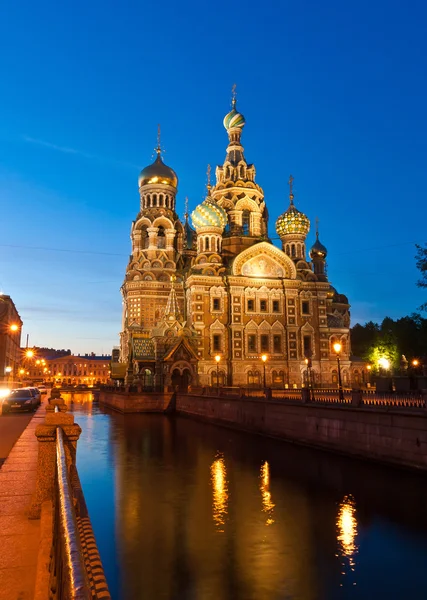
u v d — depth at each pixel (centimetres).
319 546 1727
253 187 9669
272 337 8250
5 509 1302
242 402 4772
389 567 1562
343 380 8575
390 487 2450
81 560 334
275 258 8525
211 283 8162
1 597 809
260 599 1364
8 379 9406
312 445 3609
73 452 1271
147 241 9812
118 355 10850
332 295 10631
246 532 1866
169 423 5506
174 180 10262
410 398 2788
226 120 10094
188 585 1440
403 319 9775
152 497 2334
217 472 2856
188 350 7431
